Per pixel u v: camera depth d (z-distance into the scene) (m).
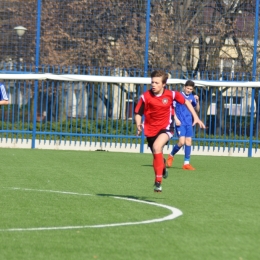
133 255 18.02
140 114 28.94
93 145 61.59
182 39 62.66
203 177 40.91
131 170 43.78
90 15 64.12
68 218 23.84
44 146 61.75
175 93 28.73
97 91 60.62
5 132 61.09
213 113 63.41
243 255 18.31
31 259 17.41
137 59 63.12
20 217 23.92
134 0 63.62
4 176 38.03
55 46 64.25
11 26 63.41
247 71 65.19
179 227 22.42
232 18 64.25
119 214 24.97
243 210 26.98
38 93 62.31
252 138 60.72
